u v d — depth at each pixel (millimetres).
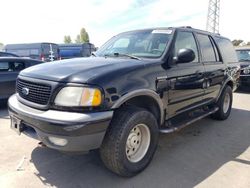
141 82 3172
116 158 2977
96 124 2730
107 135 2955
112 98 2855
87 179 3139
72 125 2635
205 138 4652
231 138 4691
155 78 3387
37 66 3523
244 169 3479
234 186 3051
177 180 3162
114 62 3320
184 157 3814
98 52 4461
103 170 3352
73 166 3443
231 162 3686
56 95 2822
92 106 2754
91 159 3637
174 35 4008
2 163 3480
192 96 4316
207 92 4836
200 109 4953
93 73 2910
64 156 3711
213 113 5609
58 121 2668
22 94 3271
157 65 3512
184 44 4207
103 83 2826
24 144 4117
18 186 2951
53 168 3379
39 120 2785
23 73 3410
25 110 3021
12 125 3373
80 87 2760
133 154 3246
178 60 3688
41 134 2846
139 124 3172
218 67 5145
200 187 3021
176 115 4074
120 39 4488
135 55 3863
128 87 3004
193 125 5422
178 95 3904
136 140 3256
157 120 3656
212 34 5398
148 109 3520
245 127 5371
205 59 4793
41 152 3830
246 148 4227
